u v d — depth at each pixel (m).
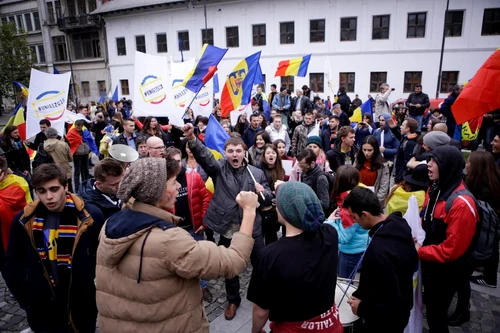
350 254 3.18
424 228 2.95
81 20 34.62
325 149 7.23
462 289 3.25
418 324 2.85
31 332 3.24
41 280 2.41
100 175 3.08
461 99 3.70
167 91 7.49
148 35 31.41
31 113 7.63
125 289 1.60
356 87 25.47
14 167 6.49
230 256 1.70
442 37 22.91
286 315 1.80
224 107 7.05
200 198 3.94
